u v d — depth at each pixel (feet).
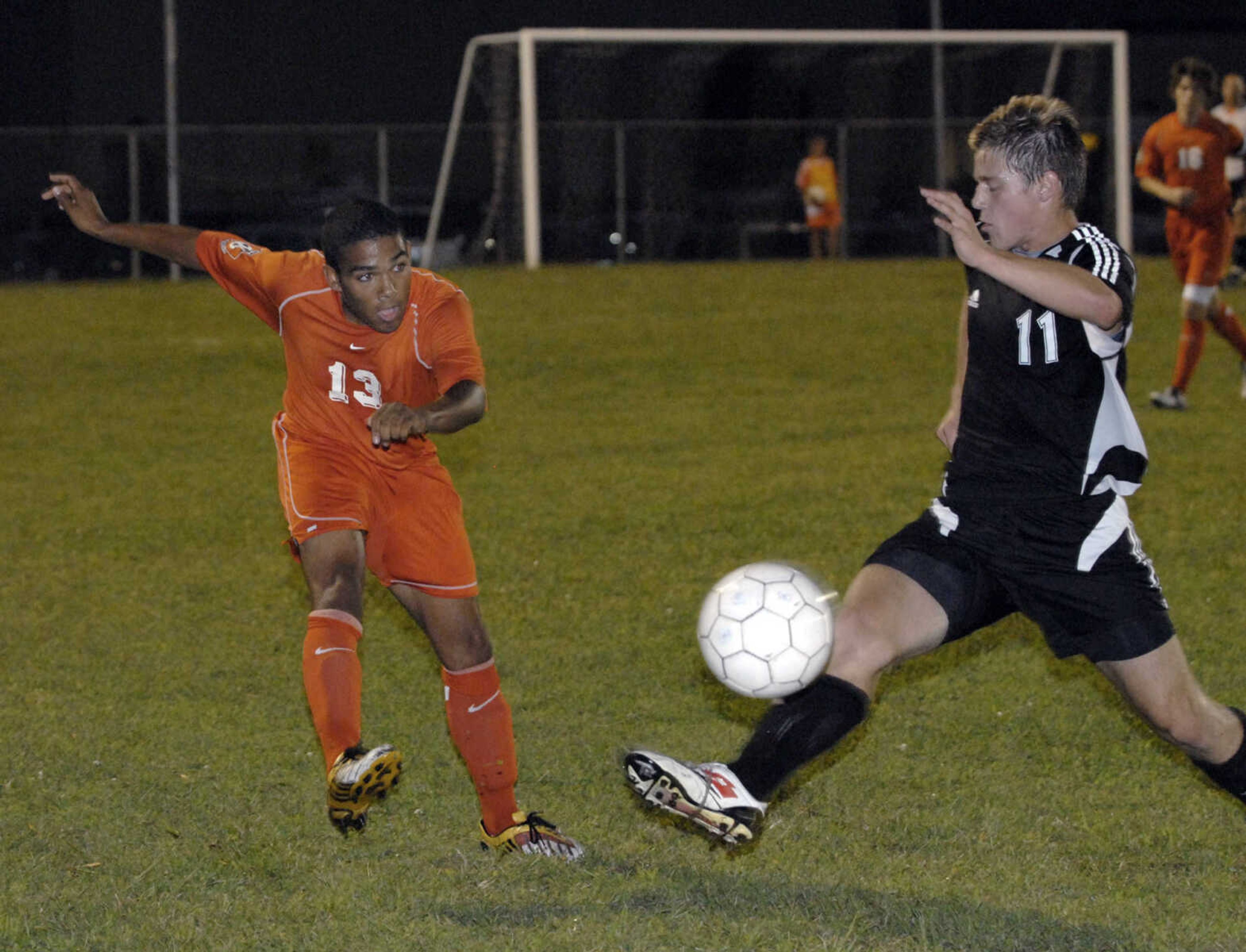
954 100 239.09
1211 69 106.01
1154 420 106.73
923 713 51.13
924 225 233.76
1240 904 36.55
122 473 98.07
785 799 43.83
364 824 37.47
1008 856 39.65
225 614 65.41
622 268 215.10
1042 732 49.19
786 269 211.61
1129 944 34.47
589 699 53.67
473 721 39.45
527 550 75.61
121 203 225.76
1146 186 104.68
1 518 85.25
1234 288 174.70
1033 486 34.88
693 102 230.07
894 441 104.06
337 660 36.76
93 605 67.15
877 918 35.91
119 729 50.72
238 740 49.55
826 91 236.84
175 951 34.53
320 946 34.76
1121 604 34.50
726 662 34.94
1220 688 53.21
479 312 171.12
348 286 36.37
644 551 75.25
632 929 35.27
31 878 38.70
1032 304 34.06
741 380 131.13
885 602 35.09
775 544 76.38
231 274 39.88
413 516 39.27
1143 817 42.22
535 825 40.11
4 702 53.78
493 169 225.15
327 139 230.68
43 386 132.77
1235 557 71.05
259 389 130.93
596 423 112.88
